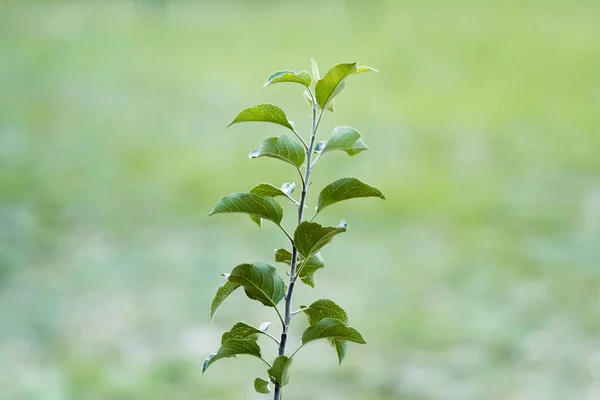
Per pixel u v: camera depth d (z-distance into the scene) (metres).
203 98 11.84
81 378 4.41
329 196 1.27
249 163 9.18
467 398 4.39
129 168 8.77
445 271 6.30
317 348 4.98
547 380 4.58
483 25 16.67
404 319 5.37
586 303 5.62
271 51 14.73
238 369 4.66
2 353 4.62
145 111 10.98
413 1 19.30
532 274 6.19
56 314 5.24
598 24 16.48
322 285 5.99
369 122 10.90
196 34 15.96
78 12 17.11
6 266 5.91
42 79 12.16
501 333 5.15
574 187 8.41
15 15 16.34
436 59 14.35
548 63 13.91
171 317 5.32
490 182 8.66
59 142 9.42
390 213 7.73
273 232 7.07
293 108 11.42
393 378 4.59
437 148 9.88
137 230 7.02
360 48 15.04
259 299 1.27
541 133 10.44
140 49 14.42
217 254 6.52
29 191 7.71
